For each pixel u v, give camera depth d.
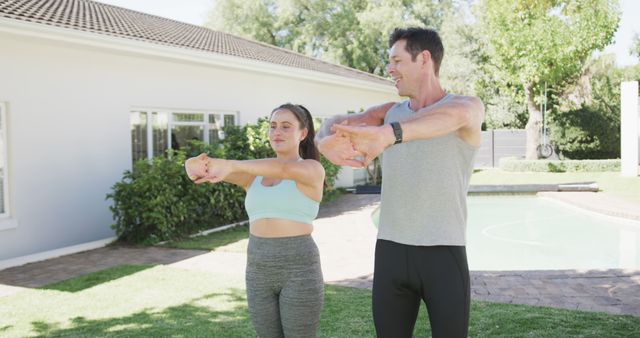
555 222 12.80
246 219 11.44
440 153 2.62
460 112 2.05
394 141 1.83
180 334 4.59
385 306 2.76
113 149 9.82
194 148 10.59
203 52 10.91
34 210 8.52
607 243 10.40
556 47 21.08
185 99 11.41
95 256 8.22
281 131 3.11
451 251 2.64
